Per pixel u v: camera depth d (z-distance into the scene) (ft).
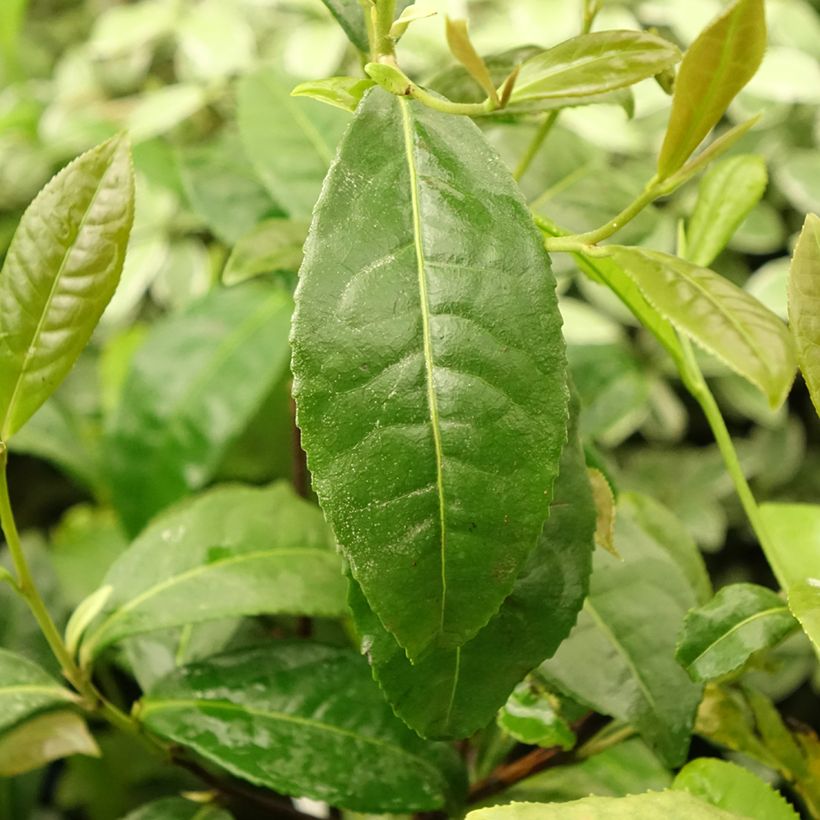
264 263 1.15
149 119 1.86
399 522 0.81
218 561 1.13
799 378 2.19
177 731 1.07
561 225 1.24
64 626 1.44
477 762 1.25
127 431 1.64
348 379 0.80
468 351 0.81
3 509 0.98
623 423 2.02
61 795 1.94
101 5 2.72
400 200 0.82
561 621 0.91
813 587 0.92
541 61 0.88
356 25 0.95
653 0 2.06
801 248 0.90
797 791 1.09
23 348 0.94
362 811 1.04
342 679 1.10
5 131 2.16
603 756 1.32
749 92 2.00
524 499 0.81
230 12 2.14
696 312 0.77
